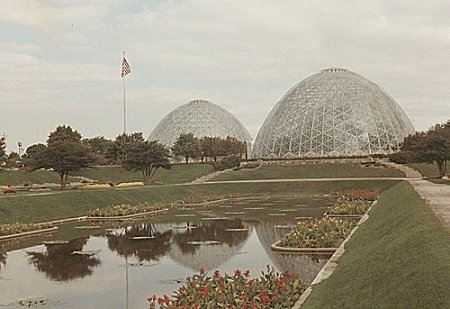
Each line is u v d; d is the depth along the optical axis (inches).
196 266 948.6
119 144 4377.5
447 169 3683.6
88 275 885.8
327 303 538.9
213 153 5265.8
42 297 738.2
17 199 1781.5
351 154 4749.0
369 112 5007.4
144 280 839.7
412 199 1203.9
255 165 4325.8
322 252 1066.1
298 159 4510.3
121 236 1382.9
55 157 2768.2
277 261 975.0
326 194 3019.2
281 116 5211.6
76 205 1996.8
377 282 518.6
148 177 3474.4
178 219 1811.0
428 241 558.6
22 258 1065.5
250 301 607.5
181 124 6560.0
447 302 392.2
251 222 1663.4
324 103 5078.7
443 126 3713.1
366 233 1000.2
